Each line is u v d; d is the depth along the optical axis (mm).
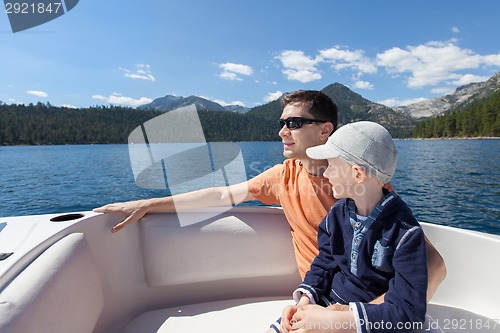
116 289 1370
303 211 1416
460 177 16078
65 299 918
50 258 963
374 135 966
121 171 20375
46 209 10898
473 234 1347
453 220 8789
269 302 1521
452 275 1371
